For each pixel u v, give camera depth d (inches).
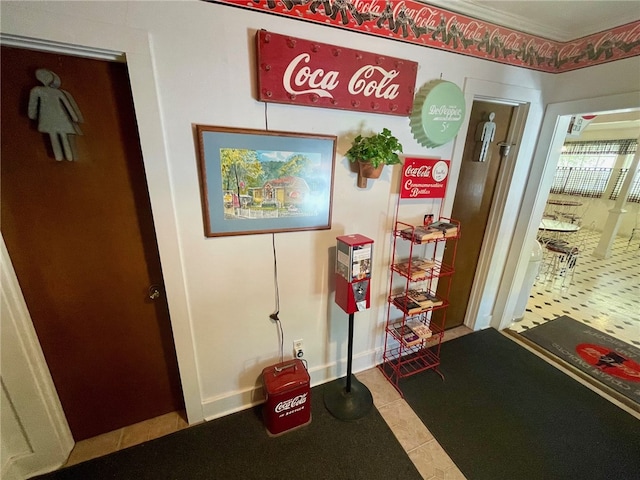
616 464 58.9
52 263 49.7
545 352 92.7
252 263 59.8
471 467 57.8
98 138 47.0
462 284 101.7
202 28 43.6
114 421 63.4
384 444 61.9
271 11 46.7
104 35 39.0
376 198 68.8
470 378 81.4
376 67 56.0
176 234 51.4
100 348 57.5
